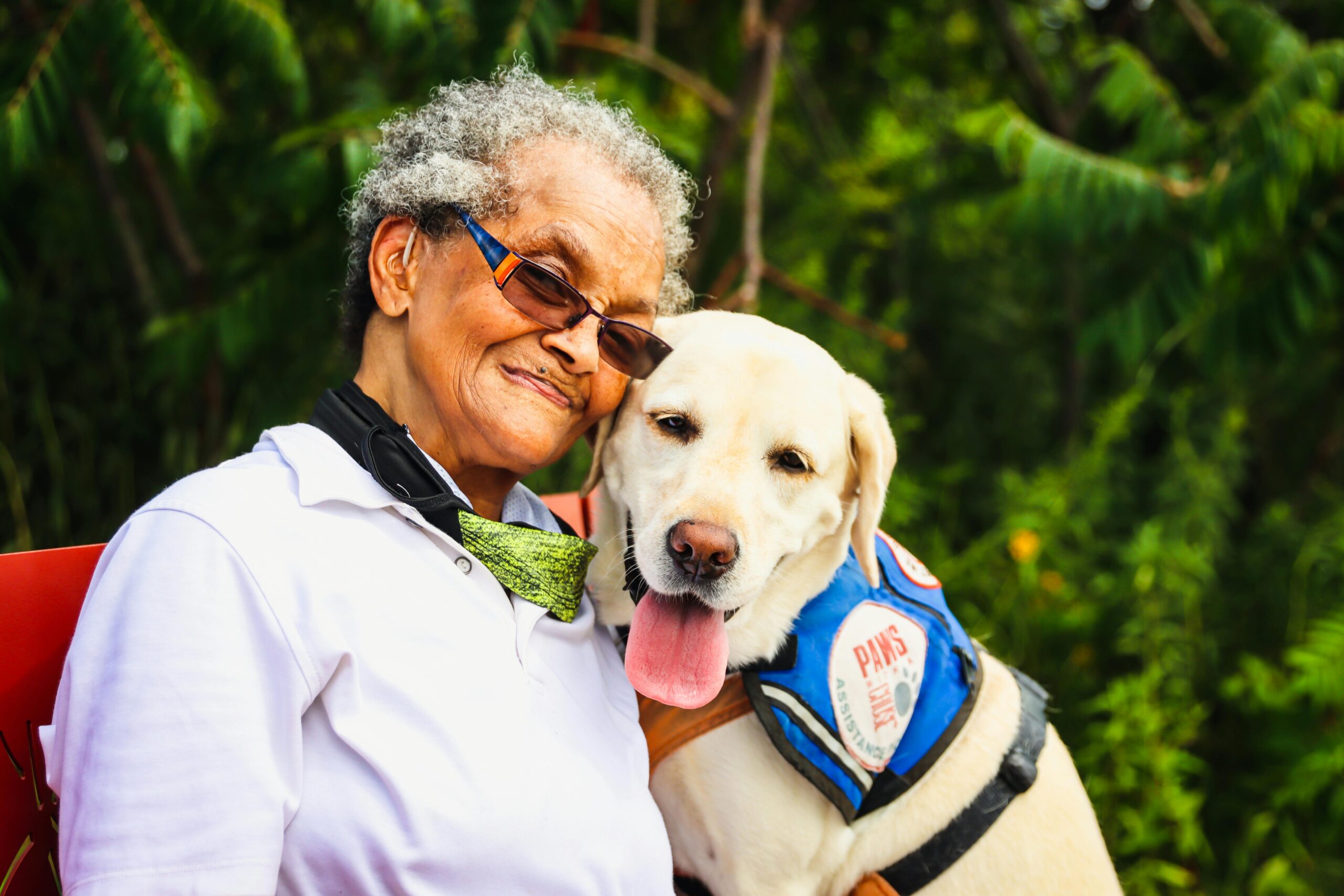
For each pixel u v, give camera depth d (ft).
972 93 19.94
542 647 4.29
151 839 3.16
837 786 4.87
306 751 3.60
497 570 4.16
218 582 3.51
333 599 3.69
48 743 3.61
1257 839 11.84
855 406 5.55
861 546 5.36
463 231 4.18
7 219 11.53
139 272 11.82
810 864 5.24
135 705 3.26
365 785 3.54
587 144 4.53
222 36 9.50
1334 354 16.81
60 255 11.87
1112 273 14.97
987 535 14.28
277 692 3.50
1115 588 12.90
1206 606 13.67
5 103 8.87
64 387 11.78
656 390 5.26
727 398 5.13
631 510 5.36
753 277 10.91
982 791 5.48
